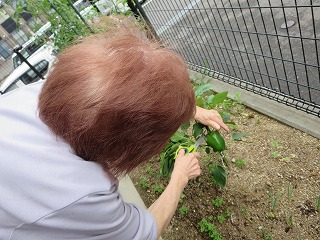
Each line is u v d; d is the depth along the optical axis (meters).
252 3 2.97
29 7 2.71
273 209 1.65
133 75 0.65
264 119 2.16
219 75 2.68
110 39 0.76
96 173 0.74
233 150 2.03
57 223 0.69
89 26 2.76
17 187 0.69
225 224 1.71
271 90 2.14
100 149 0.70
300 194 1.66
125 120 0.64
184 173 1.22
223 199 1.81
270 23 2.75
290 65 2.32
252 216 1.68
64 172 0.70
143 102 0.64
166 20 2.95
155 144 0.73
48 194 0.68
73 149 0.74
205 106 1.69
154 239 0.89
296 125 1.95
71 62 0.70
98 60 0.69
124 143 0.69
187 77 0.74
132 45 0.72
